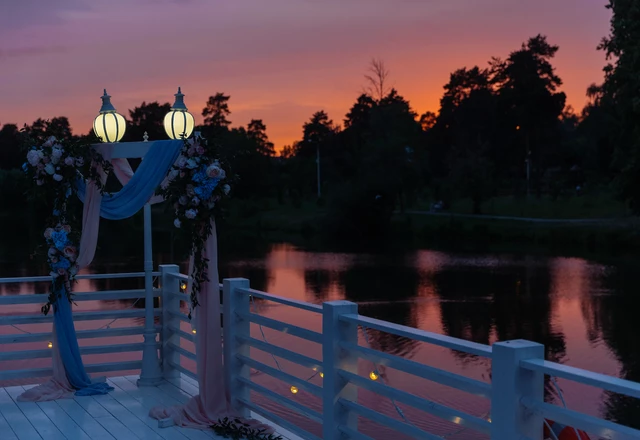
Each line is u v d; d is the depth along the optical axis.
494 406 3.41
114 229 66.19
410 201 77.88
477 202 72.56
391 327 4.17
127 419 5.97
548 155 98.50
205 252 6.01
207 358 5.96
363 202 62.03
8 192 82.88
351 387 4.76
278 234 66.06
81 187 7.07
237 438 5.45
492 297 31.39
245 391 6.07
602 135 84.62
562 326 25.38
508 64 96.94
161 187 6.42
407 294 32.53
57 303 6.87
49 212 7.16
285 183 96.19
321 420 4.89
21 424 5.86
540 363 3.20
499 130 96.62
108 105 6.93
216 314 6.04
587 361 20.64
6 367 15.11
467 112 100.81
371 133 81.75
